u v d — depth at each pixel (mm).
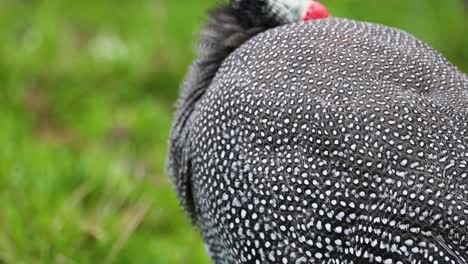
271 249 3992
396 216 3713
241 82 4117
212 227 4383
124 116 8305
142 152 7785
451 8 9453
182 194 4719
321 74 4012
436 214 3670
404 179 3721
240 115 4055
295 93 3973
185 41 9297
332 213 3812
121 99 8625
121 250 6074
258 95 4031
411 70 4047
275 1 4629
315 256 3893
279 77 4059
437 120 3822
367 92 3914
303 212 3873
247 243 4062
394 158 3750
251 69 4160
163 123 8188
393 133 3789
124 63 8961
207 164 4180
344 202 3791
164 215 6684
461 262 3641
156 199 6766
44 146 7430
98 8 10008
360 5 9242
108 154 7535
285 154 3920
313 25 4309
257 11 4656
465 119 3838
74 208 6402
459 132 3803
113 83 8766
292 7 4637
